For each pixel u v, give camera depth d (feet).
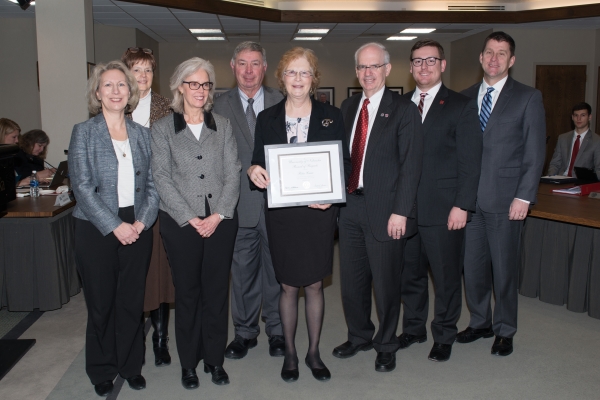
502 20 29.48
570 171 18.44
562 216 11.55
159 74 38.09
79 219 7.87
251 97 9.58
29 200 13.53
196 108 8.20
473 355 9.91
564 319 11.83
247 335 10.11
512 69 32.91
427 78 9.06
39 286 12.11
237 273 9.89
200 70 8.00
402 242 8.75
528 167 9.24
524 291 13.37
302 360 9.73
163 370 9.37
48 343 10.67
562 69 33.09
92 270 7.89
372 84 8.39
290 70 8.05
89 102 7.99
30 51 28.27
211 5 25.25
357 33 34.06
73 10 21.17
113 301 8.23
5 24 28.02
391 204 8.47
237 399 8.35
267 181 8.11
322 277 8.46
